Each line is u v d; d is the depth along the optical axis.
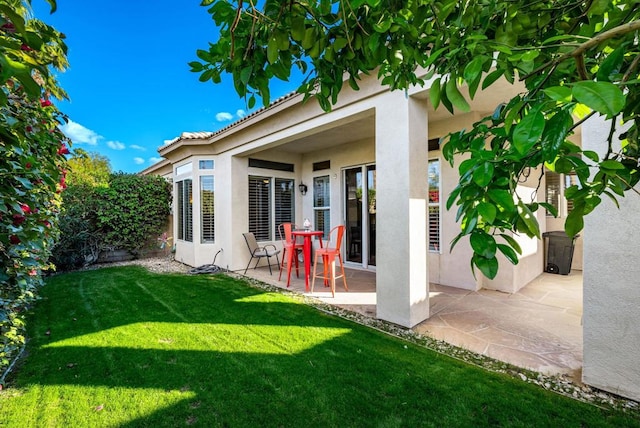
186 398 2.25
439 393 2.27
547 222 7.00
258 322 3.77
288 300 4.72
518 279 5.05
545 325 3.53
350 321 3.80
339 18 1.28
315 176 8.24
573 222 0.91
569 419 1.98
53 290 5.40
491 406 2.12
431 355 2.86
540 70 0.91
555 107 0.72
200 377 2.52
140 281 6.12
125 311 4.21
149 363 2.75
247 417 2.05
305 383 2.42
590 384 2.29
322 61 1.52
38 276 2.87
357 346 3.07
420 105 3.63
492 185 0.88
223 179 7.50
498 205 0.81
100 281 6.14
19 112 1.76
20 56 0.95
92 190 8.45
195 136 7.58
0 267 1.78
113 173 9.35
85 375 2.56
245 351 2.97
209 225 7.77
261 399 2.23
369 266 6.93
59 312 4.18
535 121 0.65
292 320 3.84
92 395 2.29
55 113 2.32
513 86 3.69
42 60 1.12
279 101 5.16
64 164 2.76
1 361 2.13
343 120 4.41
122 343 3.17
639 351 2.07
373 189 6.84
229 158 7.27
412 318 3.50
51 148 2.17
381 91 3.73
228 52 1.45
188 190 8.30
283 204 8.34
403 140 3.50
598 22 1.11
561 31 1.16
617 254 2.15
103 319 3.90
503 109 1.17
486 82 1.06
